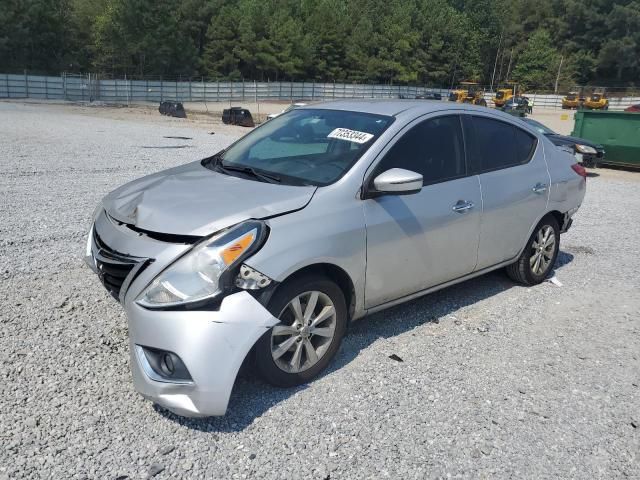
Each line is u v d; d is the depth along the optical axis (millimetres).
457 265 4500
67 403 3207
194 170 4273
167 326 2973
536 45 103312
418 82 92375
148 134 20734
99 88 60625
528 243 5320
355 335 4270
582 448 3098
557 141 15328
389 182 3631
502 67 109875
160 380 3006
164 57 74000
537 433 3205
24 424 3000
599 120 16859
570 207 5656
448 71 94812
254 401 3344
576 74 102062
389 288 3982
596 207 10305
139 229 3354
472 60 97625
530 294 5348
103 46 72688
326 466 2840
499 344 4266
